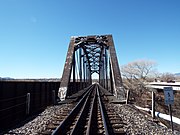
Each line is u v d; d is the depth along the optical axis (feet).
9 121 28.71
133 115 32.37
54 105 46.21
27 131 22.08
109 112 33.91
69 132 21.11
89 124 22.41
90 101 51.34
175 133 23.00
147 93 149.07
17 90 32.58
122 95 57.98
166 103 24.44
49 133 20.03
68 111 35.14
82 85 131.75
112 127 23.31
